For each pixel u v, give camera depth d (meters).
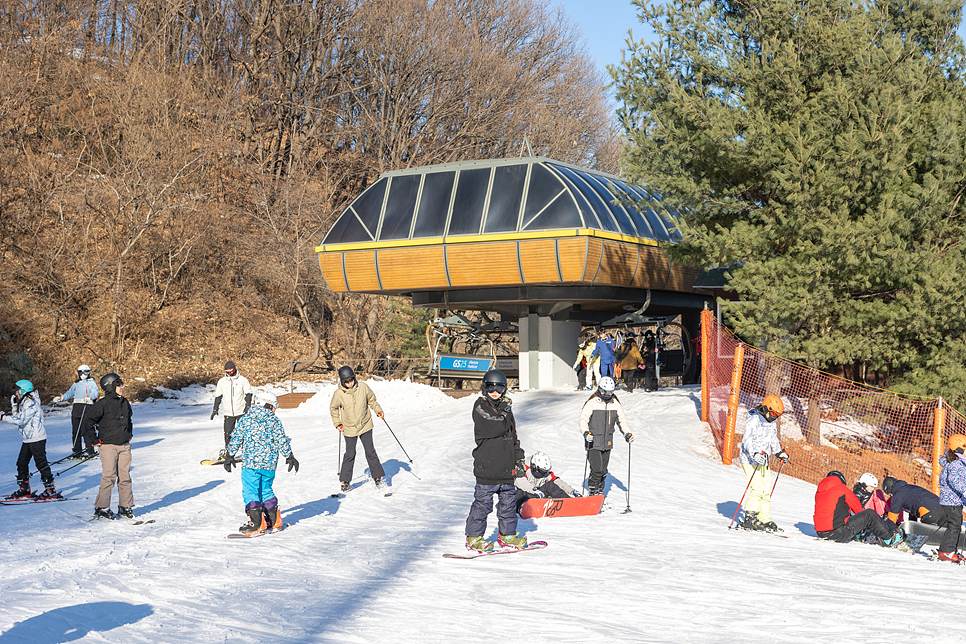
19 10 40.34
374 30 46.28
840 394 19.20
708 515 11.09
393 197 28.75
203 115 42.44
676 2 19.59
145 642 5.01
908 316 17.70
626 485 13.39
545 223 26.12
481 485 8.29
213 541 8.95
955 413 18.14
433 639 5.25
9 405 28.94
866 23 18.34
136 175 37.06
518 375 32.03
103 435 10.40
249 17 49.62
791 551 8.70
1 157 36.38
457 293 29.70
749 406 20.42
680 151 19.17
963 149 17.47
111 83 40.22
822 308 18.36
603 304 31.84
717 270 30.66
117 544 8.68
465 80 48.09
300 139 45.78
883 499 10.43
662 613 6.02
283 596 6.43
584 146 58.00
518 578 7.14
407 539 9.05
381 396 24.80
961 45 18.92
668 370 35.38
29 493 12.20
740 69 18.78
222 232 41.09
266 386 34.69
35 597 6.17
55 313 33.97
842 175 17.73
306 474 14.05
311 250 38.81
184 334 37.56
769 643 5.29
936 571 7.95
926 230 18.11
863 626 5.73
